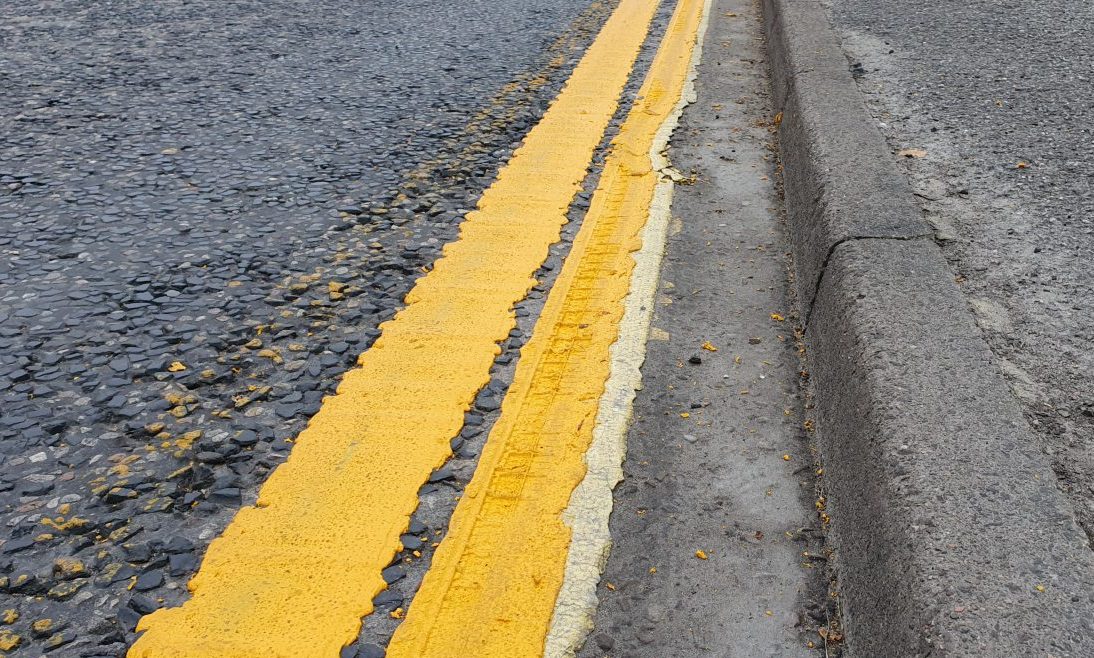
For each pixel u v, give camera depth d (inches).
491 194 162.4
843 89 180.7
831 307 108.0
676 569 82.4
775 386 108.5
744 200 161.0
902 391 86.1
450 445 97.4
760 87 229.9
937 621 63.0
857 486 82.4
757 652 74.7
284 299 125.3
